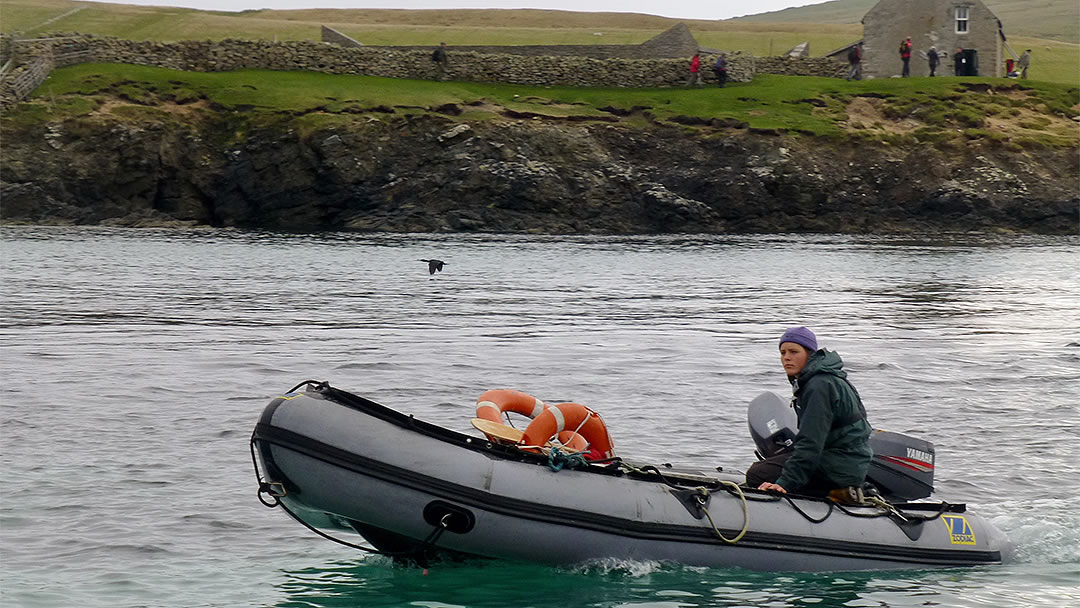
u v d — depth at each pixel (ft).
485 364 54.60
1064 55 272.10
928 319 74.43
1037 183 167.32
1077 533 29.07
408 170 159.22
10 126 154.71
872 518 26.91
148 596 23.93
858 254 128.16
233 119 162.40
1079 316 76.38
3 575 24.89
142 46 183.11
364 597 24.06
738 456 36.65
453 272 104.01
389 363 54.39
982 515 30.17
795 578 25.59
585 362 55.62
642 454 36.60
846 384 26.99
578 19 374.84
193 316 71.05
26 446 36.24
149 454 35.60
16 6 299.79
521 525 24.73
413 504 24.44
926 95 186.91
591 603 23.76
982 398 47.26
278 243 131.75
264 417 24.95
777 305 81.71
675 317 74.23
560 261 116.37
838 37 321.11
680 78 196.13
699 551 25.59
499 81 193.57
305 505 25.09
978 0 209.77
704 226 161.27
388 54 191.52
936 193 165.68
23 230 141.18
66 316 69.56
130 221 155.12
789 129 169.78
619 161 165.17
